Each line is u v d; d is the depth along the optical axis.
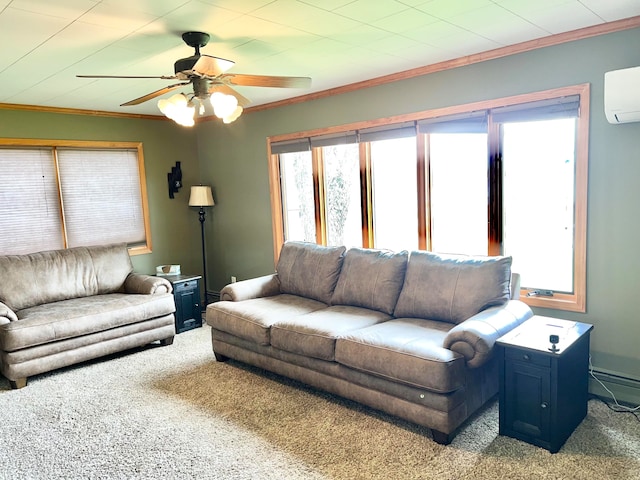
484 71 3.38
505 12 2.52
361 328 3.14
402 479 2.25
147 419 2.98
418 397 2.58
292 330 3.23
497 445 2.51
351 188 4.53
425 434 2.66
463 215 3.80
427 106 3.73
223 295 4.08
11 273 4.19
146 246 5.58
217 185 5.82
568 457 2.38
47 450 2.65
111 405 3.21
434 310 3.19
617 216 2.92
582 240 3.07
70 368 3.94
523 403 2.51
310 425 2.82
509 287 3.04
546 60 3.08
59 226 4.89
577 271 3.12
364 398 2.86
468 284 3.08
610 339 3.03
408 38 2.91
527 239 3.45
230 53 3.13
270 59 3.32
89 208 5.09
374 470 2.33
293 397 3.23
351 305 3.72
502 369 2.55
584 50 2.92
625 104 2.62
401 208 4.20
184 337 4.73
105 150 5.19
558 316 3.25
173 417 2.99
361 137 4.22
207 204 5.61
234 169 5.56
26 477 2.40
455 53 3.32
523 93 3.21
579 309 3.13
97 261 4.75
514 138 3.42
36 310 3.98
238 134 5.43
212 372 3.76
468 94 3.49
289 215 5.17
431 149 3.91
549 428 2.42
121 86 3.91
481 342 2.49
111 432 2.83
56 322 3.72
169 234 5.79
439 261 3.32
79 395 3.40
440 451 2.47
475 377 2.67
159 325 4.39
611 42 2.82
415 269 3.41
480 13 2.51
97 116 5.10
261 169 5.23
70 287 4.48
